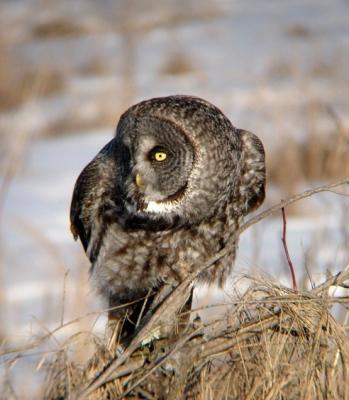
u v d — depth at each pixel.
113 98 33.22
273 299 6.73
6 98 34.25
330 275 7.27
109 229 9.26
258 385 6.59
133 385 6.54
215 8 53.66
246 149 9.44
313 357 6.55
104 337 7.23
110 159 9.46
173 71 37.84
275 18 49.62
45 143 29.34
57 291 14.38
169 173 8.94
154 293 9.20
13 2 57.91
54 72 38.00
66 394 6.68
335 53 36.06
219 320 6.79
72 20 50.81
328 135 20.61
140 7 52.88
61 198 22.92
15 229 19.67
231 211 9.30
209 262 6.59
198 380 6.77
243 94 31.03
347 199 14.94
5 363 6.89
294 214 17.98
